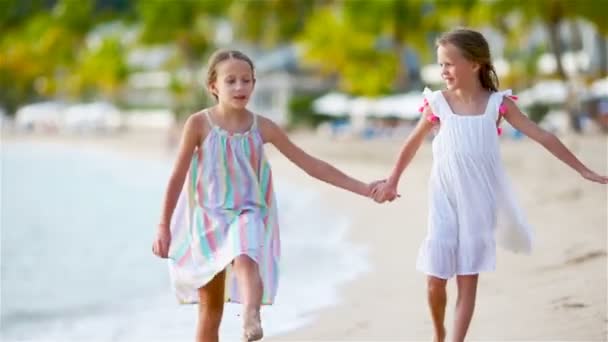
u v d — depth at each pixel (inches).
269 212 293.9
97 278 658.8
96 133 4830.2
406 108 3476.9
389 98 3612.2
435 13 3432.6
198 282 281.6
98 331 472.1
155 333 453.7
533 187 1017.5
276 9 4707.2
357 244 751.7
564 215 735.1
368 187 310.3
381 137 3211.1
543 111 2930.6
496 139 304.3
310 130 3946.9
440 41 307.7
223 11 4763.8
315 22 3737.7
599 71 2952.8
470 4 3046.3
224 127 289.7
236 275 271.9
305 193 1400.1
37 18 6274.6
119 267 711.1
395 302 472.1
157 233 285.7
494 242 303.1
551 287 450.9
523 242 308.0
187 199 292.7
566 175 1182.9
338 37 3575.3
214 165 287.3
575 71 2854.3
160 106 5570.9
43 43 5959.6
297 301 500.1
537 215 748.6
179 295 293.1
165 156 2918.3
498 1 2758.4
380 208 1050.7
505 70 3078.2
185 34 4726.9
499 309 414.3
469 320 303.9
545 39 3420.3
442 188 305.7
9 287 627.8
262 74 4271.7
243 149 289.0
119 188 1738.4
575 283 453.7
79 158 2940.5
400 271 585.3
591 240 587.2
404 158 316.8
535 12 2610.7
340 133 3444.9
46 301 568.4
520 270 508.7
